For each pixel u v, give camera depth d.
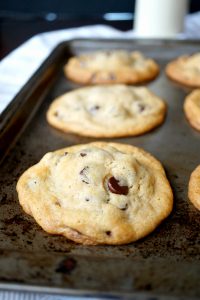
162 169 0.25
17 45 0.50
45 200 0.22
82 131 0.30
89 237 0.21
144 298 0.16
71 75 0.38
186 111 0.32
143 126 0.30
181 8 0.46
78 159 0.23
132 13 0.69
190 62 0.39
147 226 0.21
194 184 0.24
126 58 0.39
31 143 0.29
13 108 0.29
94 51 0.43
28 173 0.24
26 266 0.17
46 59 0.38
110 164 0.23
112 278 0.16
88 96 0.33
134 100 0.33
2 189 0.24
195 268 0.17
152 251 0.20
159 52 0.42
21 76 0.39
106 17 0.64
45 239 0.21
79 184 0.22
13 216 0.22
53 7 0.72
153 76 0.38
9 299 0.18
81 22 0.59
